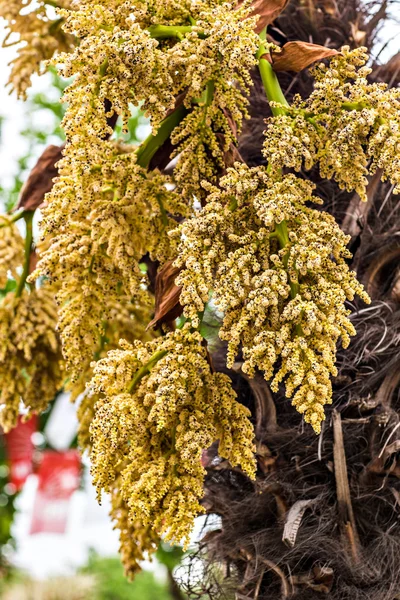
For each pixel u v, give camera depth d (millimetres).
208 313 1632
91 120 1329
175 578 1521
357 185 1354
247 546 1469
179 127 1426
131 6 1367
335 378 1473
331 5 1662
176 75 1360
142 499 1300
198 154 1414
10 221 1621
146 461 1335
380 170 1543
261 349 1281
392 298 1501
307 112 1360
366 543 1443
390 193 1568
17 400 1636
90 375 1588
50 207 1409
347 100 1349
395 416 1447
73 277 1440
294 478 1472
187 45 1339
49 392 1646
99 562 5816
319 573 1412
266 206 1300
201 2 1390
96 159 1368
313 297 1305
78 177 1386
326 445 1468
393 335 1475
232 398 1360
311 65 1621
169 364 1326
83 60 1316
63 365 1629
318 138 1355
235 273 1298
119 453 1331
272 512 1488
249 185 1321
